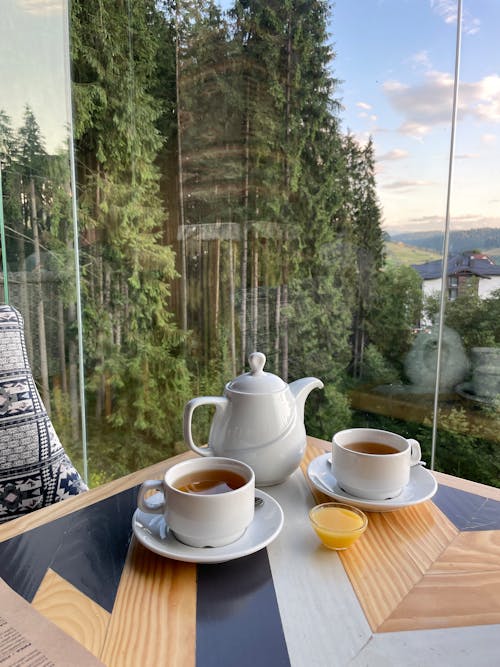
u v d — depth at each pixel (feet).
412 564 1.72
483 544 1.86
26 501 2.71
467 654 1.28
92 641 1.32
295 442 2.38
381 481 2.09
